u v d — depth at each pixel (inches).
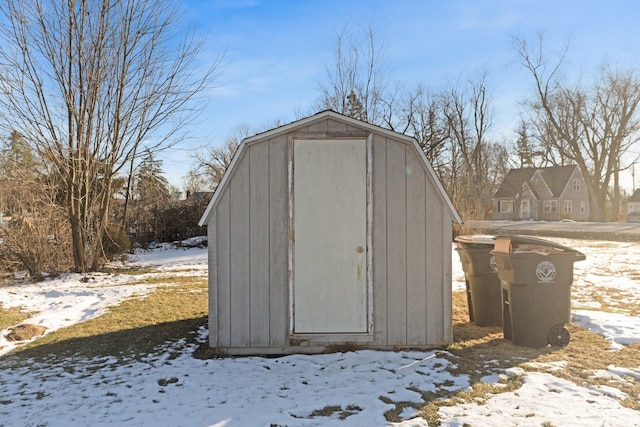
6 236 456.8
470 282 255.8
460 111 1446.9
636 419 136.6
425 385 167.9
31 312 319.6
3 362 210.1
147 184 901.8
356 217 213.9
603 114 1423.5
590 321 250.7
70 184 481.4
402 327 213.6
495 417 140.2
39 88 453.1
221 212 211.9
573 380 169.9
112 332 258.2
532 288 209.9
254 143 212.2
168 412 150.0
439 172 1211.2
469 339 227.6
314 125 213.3
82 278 457.1
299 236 213.6
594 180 1470.2
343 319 213.9
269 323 213.0
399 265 213.6
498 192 2039.9
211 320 212.4
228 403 156.1
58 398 165.0
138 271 522.6
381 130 211.3
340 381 174.2
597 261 529.7
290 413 147.2
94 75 470.9
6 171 478.9
